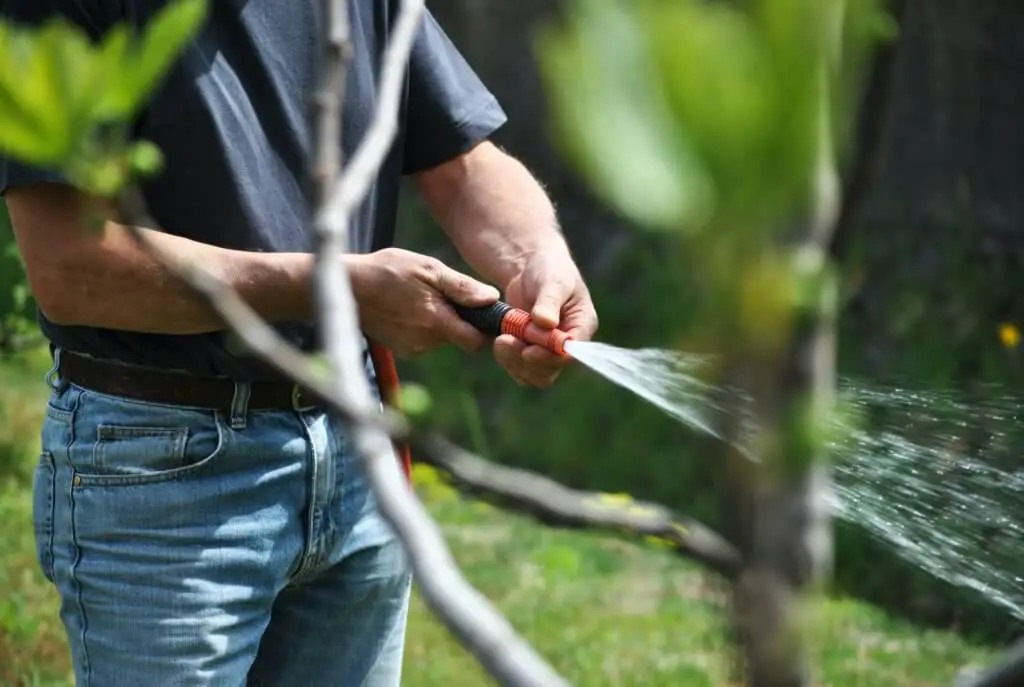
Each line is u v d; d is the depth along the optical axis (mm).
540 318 4738
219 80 4758
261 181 4844
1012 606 2496
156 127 4684
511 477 1213
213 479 4898
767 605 800
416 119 5582
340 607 5402
